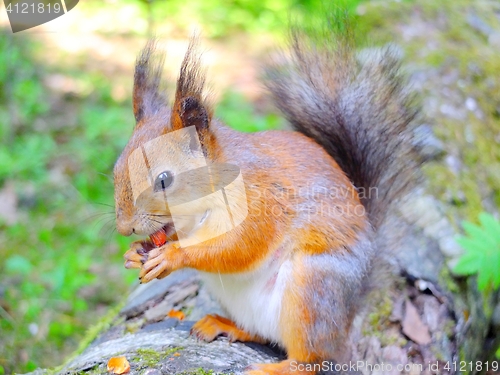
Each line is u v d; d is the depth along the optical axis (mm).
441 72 821
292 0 1820
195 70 598
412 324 670
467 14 898
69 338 792
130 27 1736
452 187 733
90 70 1479
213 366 589
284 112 676
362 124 664
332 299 610
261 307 619
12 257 882
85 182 1037
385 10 892
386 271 653
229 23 1832
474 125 790
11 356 761
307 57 675
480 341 706
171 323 662
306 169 626
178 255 601
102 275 876
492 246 611
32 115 1232
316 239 612
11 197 1007
